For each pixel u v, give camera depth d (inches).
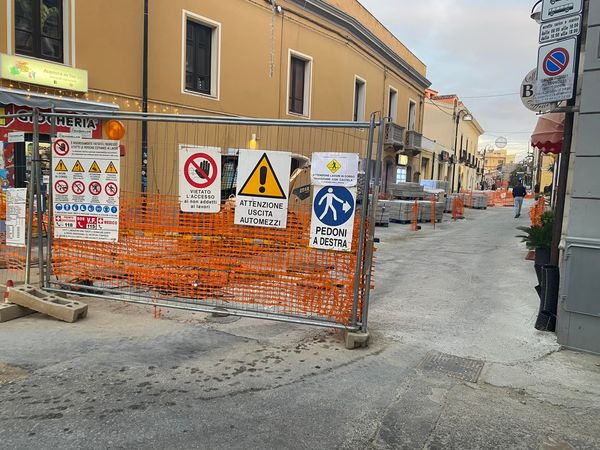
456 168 1675.7
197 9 510.6
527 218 884.6
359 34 815.7
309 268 191.9
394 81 1019.3
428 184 1165.1
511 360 172.7
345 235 181.9
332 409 133.6
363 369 161.8
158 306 209.9
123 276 220.4
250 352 174.1
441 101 1595.7
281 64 637.9
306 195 254.7
